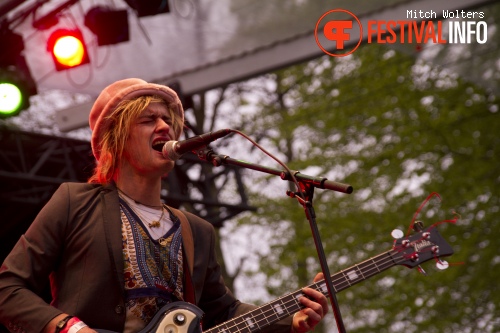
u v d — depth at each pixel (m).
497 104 23.23
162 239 5.32
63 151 13.40
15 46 11.31
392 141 23.50
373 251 22.86
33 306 4.88
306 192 5.08
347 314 22.52
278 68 13.07
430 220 22.58
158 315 5.04
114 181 5.46
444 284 22.08
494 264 22.02
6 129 13.05
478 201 22.61
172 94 5.60
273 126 23.73
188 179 14.52
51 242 5.10
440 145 23.23
